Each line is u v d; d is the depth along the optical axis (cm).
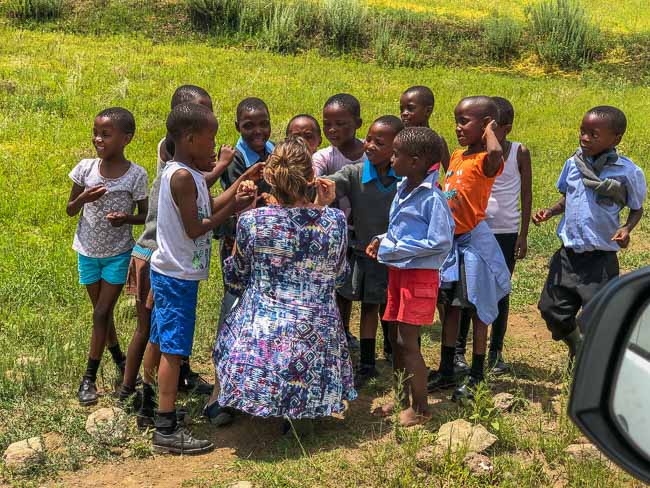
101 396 502
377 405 503
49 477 416
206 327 609
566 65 2097
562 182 523
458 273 496
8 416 475
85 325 601
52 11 2012
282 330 436
